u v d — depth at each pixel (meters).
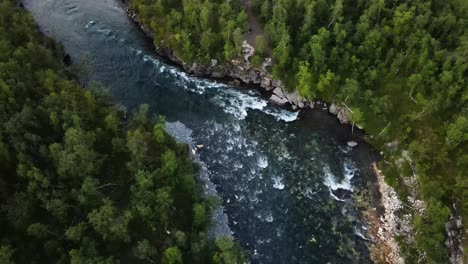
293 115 106.75
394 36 101.31
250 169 96.12
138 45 120.12
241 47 109.62
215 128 103.56
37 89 89.75
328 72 98.00
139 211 75.50
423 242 79.44
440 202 79.94
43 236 70.25
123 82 111.81
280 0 107.12
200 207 77.88
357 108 97.06
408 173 92.00
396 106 98.88
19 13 112.38
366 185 94.06
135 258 74.44
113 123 87.00
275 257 83.12
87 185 73.44
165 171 82.00
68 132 77.62
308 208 90.38
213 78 113.88
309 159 98.62
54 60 104.38
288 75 106.88
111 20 126.56
